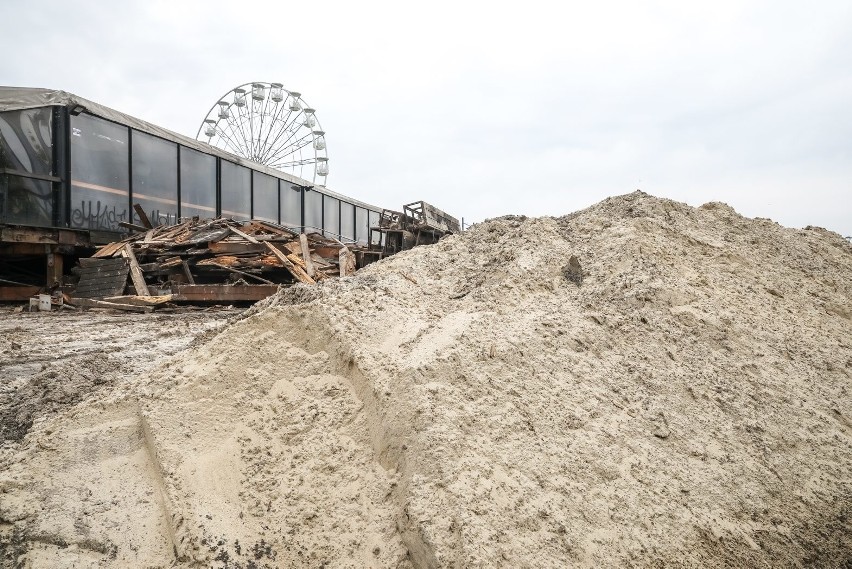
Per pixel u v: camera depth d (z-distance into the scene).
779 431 4.07
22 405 3.98
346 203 29.88
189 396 3.29
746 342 5.01
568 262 5.27
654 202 7.08
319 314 3.62
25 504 2.76
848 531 3.46
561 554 2.56
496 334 3.78
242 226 14.48
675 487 3.24
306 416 3.17
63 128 13.23
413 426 2.85
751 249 7.30
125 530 2.68
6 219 12.20
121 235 14.58
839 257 8.41
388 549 2.60
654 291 5.02
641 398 3.82
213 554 2.56
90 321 8.94
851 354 5.55
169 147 16.81
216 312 10.74
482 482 2.67
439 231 19.31
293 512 2.77
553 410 3.33
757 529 3.24
